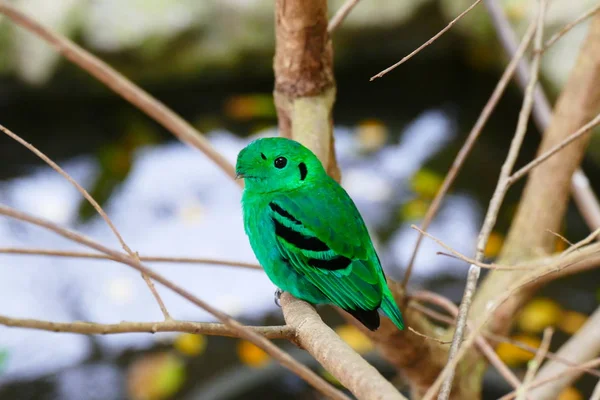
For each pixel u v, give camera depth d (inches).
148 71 622.5
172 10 612.4
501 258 277.7
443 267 518.9
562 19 573.9
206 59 628.7
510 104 648.4
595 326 261.1
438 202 252.7
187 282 518.9
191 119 641.6
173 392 450.9
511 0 598.2
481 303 262.8
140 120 641.6
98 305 498.0
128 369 464.8
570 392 438.3
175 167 605.0
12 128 621.0
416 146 620.4
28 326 122.4
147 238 540.1
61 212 557.0
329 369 148.7
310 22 232.7
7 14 186.1
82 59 224.1
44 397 445.1
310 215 231.6
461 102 661.3
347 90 666.2
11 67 603.2
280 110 254.1
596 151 560.1
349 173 593.3
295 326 170.2
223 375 449.7
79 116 634.8
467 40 648.4
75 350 477.7
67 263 529.0
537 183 272.1
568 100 267.0
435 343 256.5
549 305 497.4
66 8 593.9
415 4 634.8
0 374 455.8
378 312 228.7
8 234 539.5
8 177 586.6
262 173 235.6
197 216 558.9
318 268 231.5
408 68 666.8
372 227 546.0
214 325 145.6
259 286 518.0
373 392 132.1
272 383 428.1
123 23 603.2
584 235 534.9
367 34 640.4
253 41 629.6
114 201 569.3
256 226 240.1
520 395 142.3
